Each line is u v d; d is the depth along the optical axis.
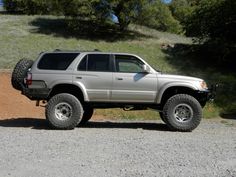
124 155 8.45
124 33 37.91
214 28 33.06
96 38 35.62
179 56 33.09
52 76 12.70
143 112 18.42
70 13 37.69
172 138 10.84
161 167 7.47
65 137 10.68
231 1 31.41
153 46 34.91
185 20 36.12
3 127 13.05
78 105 12.45
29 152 8.60
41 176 6.80
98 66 12.84
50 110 12.44
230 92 24.67
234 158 8.30
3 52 28.89
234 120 17.67
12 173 6.96
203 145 9.71
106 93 12.74
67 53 12.91
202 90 12.77
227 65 32.25
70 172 7.08
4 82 22.67
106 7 36.66
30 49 30.36
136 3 36.62
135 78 12.73
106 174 6.97
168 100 12.56
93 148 9.14
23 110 18.86
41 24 38.97
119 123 15.22
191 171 7.22
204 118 18.42
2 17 41.78
